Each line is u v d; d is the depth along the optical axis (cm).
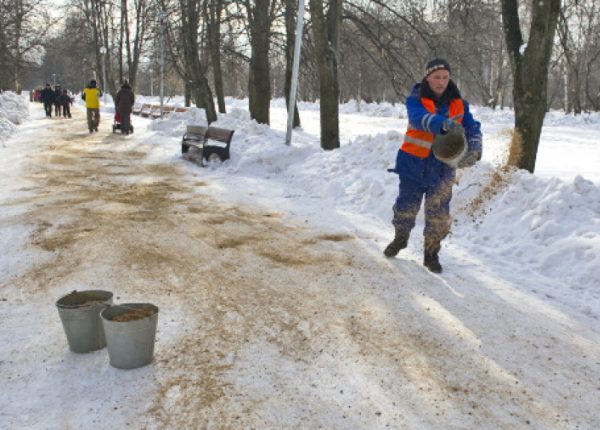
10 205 745
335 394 300
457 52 1322
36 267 500
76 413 278
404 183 499
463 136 398
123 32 3991
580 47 3088
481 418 282
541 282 480
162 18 2270
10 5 3181
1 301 421
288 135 1123
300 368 327
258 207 771
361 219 702
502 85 3959
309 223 682
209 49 2173
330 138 1141
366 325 389
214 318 396
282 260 534
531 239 553
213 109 1706
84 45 4641
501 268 515
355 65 1688
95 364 326
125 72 5912
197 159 1139
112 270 495
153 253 548
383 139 920
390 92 3966
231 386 304
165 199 814
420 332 380
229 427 268
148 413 278
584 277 473
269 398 294
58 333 367
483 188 666
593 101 3244
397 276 491
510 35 726
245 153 1105
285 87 1895
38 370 319
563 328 391
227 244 586
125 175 1012
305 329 380
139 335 315
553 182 595
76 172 1027
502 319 404
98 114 1805
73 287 452
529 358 347
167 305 418
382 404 291
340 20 1315
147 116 2797
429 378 319
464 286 469
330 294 447
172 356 338
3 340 356
